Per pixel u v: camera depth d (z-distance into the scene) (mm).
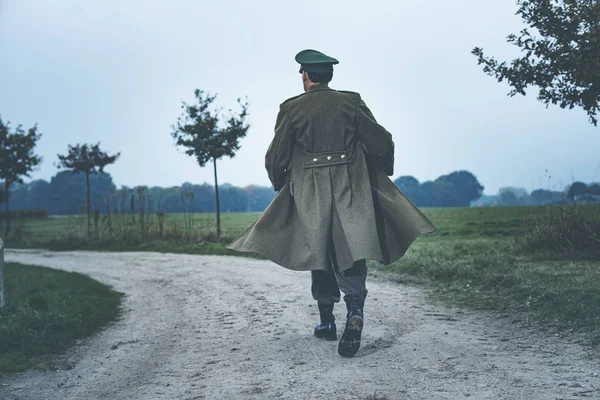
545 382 3275
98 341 5637
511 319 5305
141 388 3715
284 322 5684
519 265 8266
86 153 26953
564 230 9539
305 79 4199
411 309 6148
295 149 4098
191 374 3959
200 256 16203
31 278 12594
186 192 24781
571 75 7523
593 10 7082
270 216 4117
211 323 6059
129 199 26328
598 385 3182
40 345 5223
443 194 185750
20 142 31219
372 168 4164
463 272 8070
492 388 3195
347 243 3791
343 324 5457
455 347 4246
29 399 3666
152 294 9391
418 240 16062
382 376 3512
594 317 4770
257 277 10062
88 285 10938
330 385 3391
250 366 4000
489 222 22672
